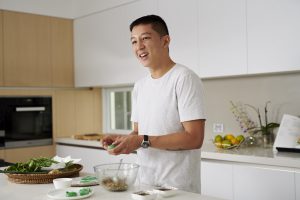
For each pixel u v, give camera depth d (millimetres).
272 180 2330
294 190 2229
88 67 4082
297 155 2424
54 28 4086
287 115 2727
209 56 2941
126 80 3645
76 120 4285
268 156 2402
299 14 2436
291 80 2871
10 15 3750
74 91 4277
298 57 2449
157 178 1744
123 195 1444
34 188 1602
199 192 1806
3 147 3678
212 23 2908
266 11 2600
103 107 4500
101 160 3559
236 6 2760
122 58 3678
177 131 1749
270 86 3000
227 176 2557
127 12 3604
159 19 1795
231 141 2859
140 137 1603
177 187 1714
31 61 3902
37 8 3932
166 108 1747
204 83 3455
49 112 4051
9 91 3734
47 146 4027
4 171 1743
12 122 3746
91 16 4020
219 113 3346
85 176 1842
